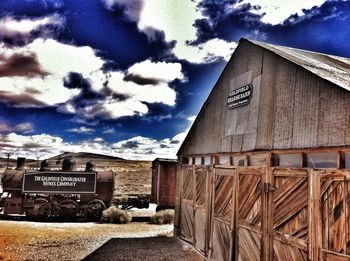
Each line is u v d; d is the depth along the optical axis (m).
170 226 17.39
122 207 21.88
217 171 9.51
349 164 5.00
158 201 21.12
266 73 7.60
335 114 5.18
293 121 6.30
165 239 13.46
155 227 16.97
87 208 18.77
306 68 6.04
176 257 10.66
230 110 9.27
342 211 4.83
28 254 11.13
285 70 6.79
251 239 7.26
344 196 4.82
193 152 11.83
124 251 11.49
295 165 6.33
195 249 10.90
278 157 6.89
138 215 21.64
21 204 18.27
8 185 18.42
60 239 13.49
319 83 5.63
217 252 9.05
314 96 5.75
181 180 12.92
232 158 8.95
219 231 9.00
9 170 19.09
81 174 18.72
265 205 6.82
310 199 5.51
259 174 7.17
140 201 21.77
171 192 21.12
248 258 7.34
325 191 5.20
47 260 10.45
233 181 8.41
